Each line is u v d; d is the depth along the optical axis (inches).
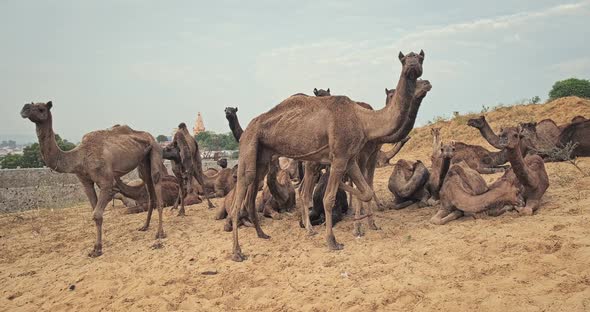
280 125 308.8
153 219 460.8
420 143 984.3
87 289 270.7
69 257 345.7
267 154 326.6
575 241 220.8
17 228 480.4
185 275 273.9
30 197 709.3
